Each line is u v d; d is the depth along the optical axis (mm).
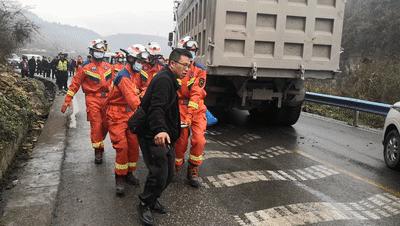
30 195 5195
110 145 8039
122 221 4539
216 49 8211
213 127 10180
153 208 4730
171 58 4309
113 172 6277
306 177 6219
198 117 5742
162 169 4309
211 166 6660
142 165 6711
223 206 5000
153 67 6551
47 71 31141
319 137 9305
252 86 9500
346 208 5020
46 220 4457
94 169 6410
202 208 4934
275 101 9992
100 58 6664
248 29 8273
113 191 5469
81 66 6777
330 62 8789
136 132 4414
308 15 8516
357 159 7406
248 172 6375
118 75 5344
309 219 4656
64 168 6430
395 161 6660
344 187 5805
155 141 4172
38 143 7863
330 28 8727
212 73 8469
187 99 5773
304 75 8836
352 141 8961
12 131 6887
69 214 4691
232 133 9500
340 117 13117
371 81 15930
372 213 4891
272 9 8312
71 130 9320
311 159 7270
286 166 6785
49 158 6855
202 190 5551
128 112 5453
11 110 8109
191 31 10688
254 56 8398
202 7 9133
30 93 12820
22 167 6371
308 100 12977
